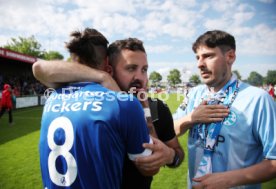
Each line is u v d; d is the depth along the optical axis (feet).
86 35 4.66
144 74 4.84
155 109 5.22
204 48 5.64
